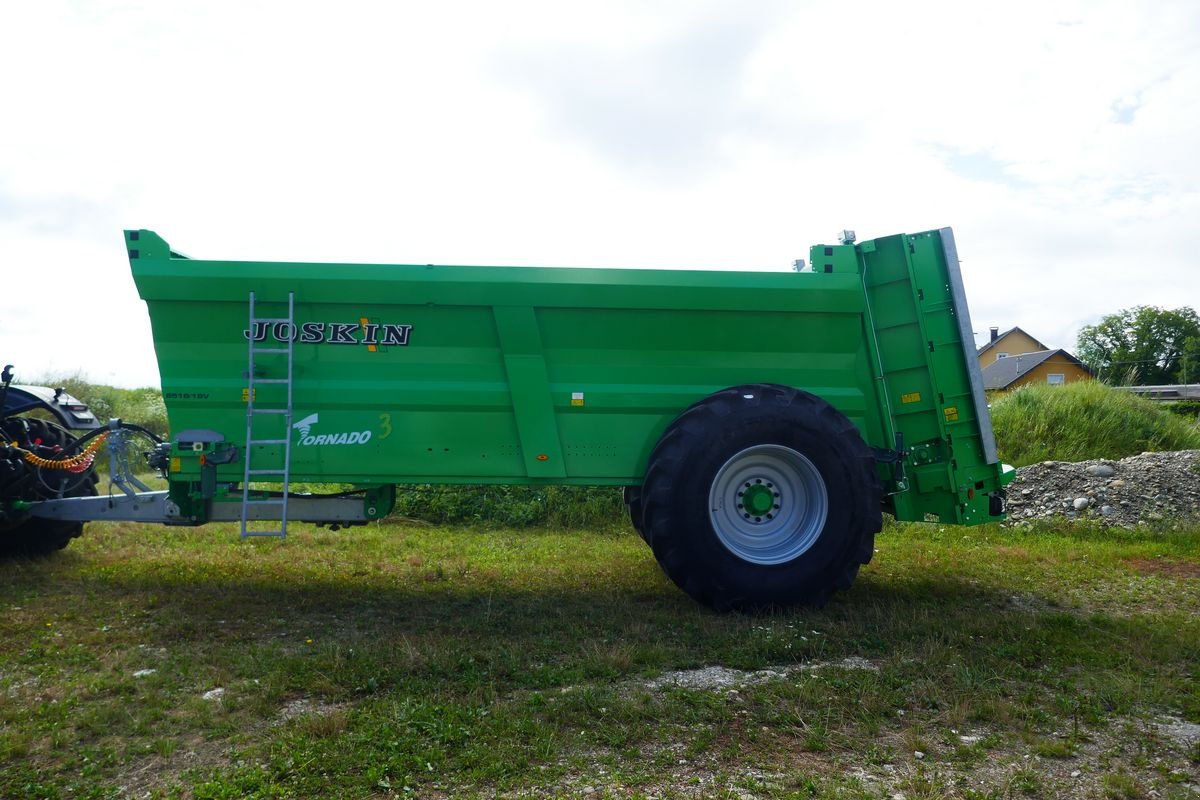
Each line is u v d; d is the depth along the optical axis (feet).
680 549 19.20
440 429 20.26
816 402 19.84
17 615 18.37
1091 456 43.04
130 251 19.51
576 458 20.48
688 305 20.08
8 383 22.72
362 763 11.35
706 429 19.21
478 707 13.29
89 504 22.04
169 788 10.88
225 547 26.30
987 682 14.93
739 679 15.14
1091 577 23.90
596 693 13.91
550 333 20.16
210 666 15.28
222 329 19.97
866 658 16.48
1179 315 216.95
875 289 21.09
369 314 19.97
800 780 11.17
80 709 13.30
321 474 20.17
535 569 24.09
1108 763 12.06
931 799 10.71
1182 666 16.28
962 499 21.11
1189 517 31.60
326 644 16.31
